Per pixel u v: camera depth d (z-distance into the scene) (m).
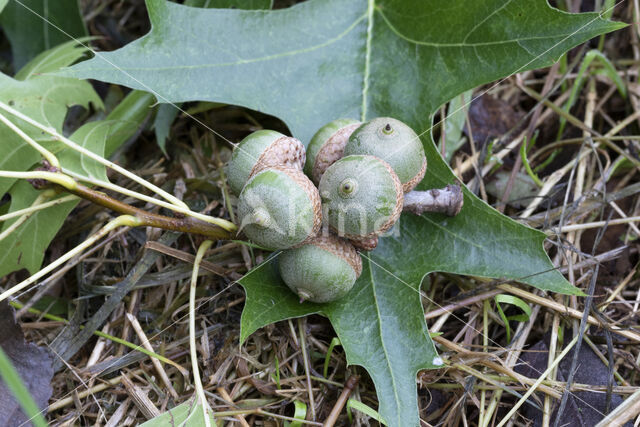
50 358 0.22
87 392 0.22
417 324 0.21
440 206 0.22
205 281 0.23
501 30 0.23
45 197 0.22
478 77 0.23
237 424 0.22
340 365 0.22
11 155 0.23
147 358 0.23
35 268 0.23
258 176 0.20
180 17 0.23
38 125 0.21
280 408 0.22
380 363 0.21
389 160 0.20
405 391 0.21
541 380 0.22
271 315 0.21
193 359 0.21
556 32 0.22
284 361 0.22
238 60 0.23
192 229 0.22
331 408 0.22
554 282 0.21
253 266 0.23
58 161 0.22
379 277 0.22
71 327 0.23
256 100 0.23
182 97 0.23
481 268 0.22
